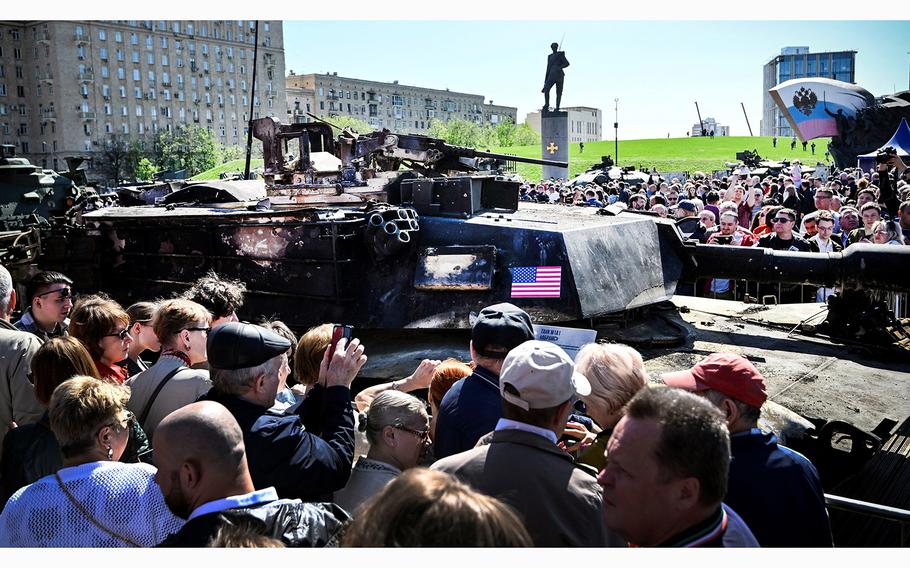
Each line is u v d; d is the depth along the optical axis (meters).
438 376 4.23
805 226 11.19
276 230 6.92
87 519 3.05
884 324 6.95
